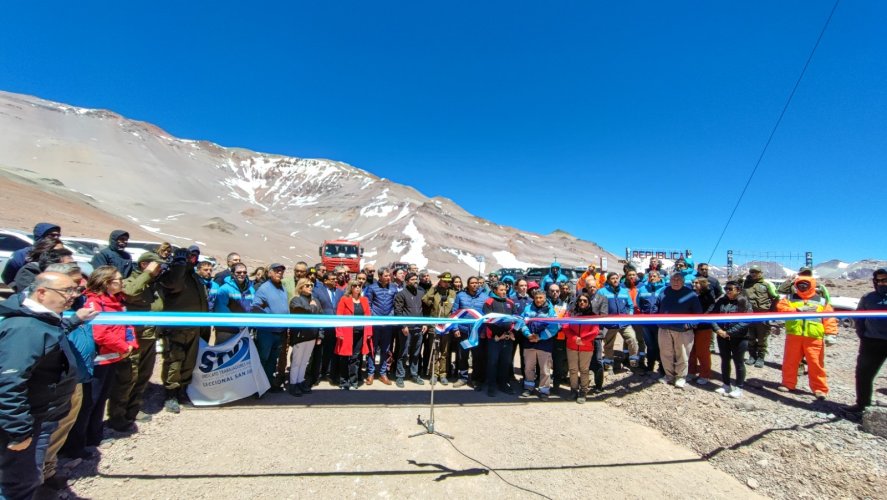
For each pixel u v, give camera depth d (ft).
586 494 11.34
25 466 7.64
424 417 16.37
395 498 10.77
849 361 25.85
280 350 19.88
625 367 24.31
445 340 21.38
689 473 12.78
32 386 7.76
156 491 10.47
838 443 13.47
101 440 12.74
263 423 15.08
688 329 19.86
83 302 11.05
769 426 14.97
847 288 72.43
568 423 16.47
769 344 31.27
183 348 15.74
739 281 19.20
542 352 19.58
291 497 10.57
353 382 19.62
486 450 13.76
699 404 17.46
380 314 20.74
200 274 18.88
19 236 33.06
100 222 180.45
